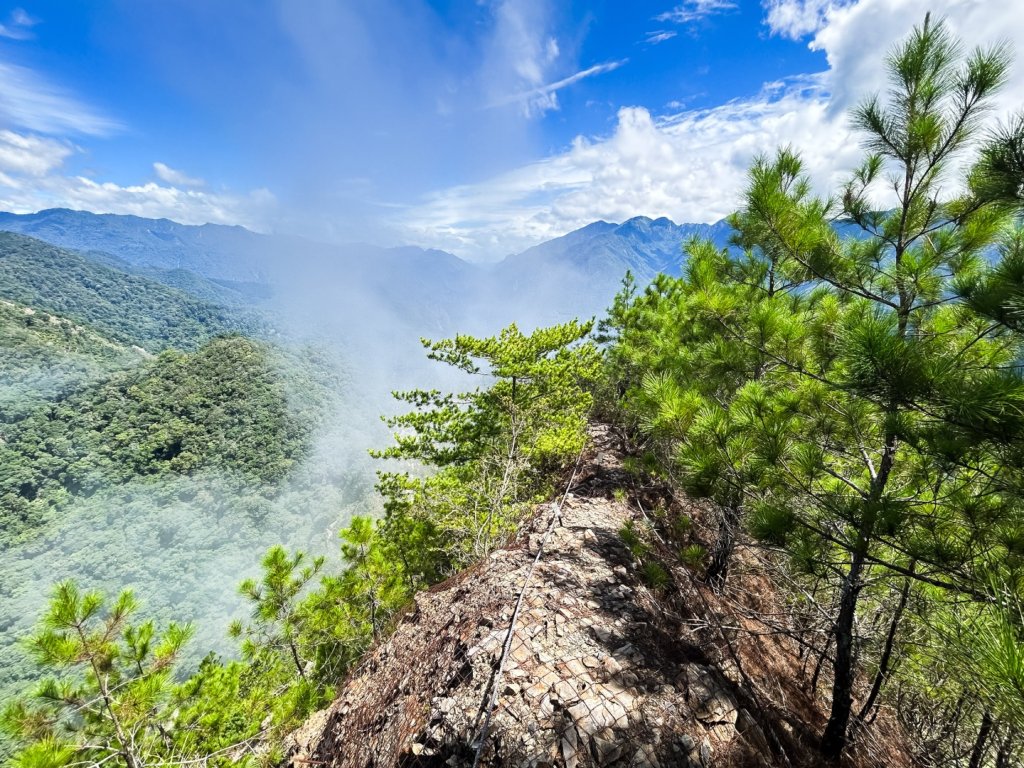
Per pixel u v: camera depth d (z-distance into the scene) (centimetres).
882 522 315
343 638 883
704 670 460
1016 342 271
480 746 369
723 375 541
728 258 655
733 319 530
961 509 305
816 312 474
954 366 264
